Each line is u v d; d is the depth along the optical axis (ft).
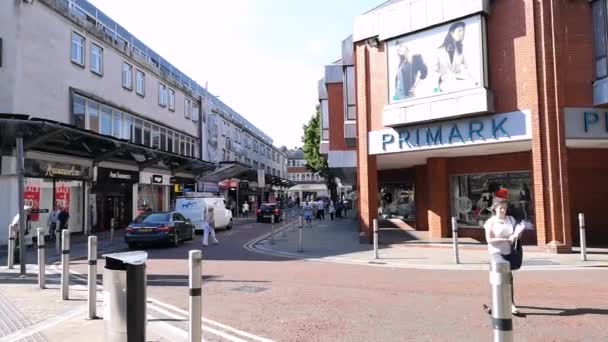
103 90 88.07
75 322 23.30
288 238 72.59
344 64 74.02
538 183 47.62
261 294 30.22
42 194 71.15
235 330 22.11
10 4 66.08
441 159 65.41
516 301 26.71
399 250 52.75
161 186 116.78
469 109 50.29
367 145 60.39
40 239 33.24
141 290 16.57
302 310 25.77
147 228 61.82
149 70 109.19
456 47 51.90
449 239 62.54
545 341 19.75
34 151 67.62
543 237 47.24
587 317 23.25
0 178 63.41
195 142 142.20
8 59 65.31
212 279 36.06
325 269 40.75
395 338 20.53
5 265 46.52
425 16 53.88
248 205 174.91
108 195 91.25
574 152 58.18
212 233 67.00
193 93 138.72
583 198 58.08
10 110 64.69
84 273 41.04
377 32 58.54
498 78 50.42
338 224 108.27
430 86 53.72
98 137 67.10
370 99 60.29
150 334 21.48
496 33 50.75
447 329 21.71
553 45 47.57
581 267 38.96
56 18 74.13
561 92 47.34
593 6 49.14
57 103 74.08
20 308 26.61
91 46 84.94
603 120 48.65
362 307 26.23
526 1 48.85
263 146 251.39
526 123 48.34
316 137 171.12
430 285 32.48
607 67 47.47
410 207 83.51
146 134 108.17
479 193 63.72
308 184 366.02
